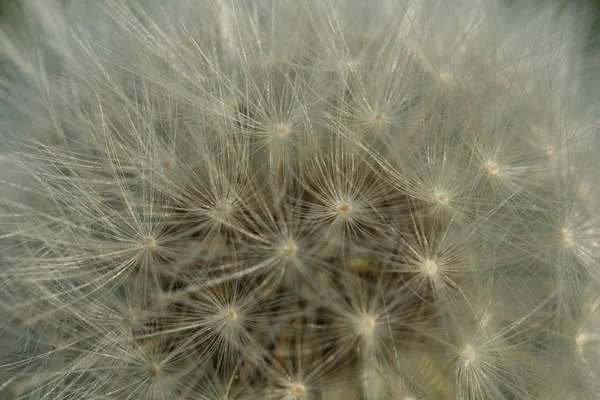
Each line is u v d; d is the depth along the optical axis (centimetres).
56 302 7
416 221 7
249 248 7
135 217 7
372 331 7
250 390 7
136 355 7
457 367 7
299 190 7
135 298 7
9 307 7
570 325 7
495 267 7
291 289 7
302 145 7
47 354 7
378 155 7
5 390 7
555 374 7
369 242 7
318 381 7
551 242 7
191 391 7
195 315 7
